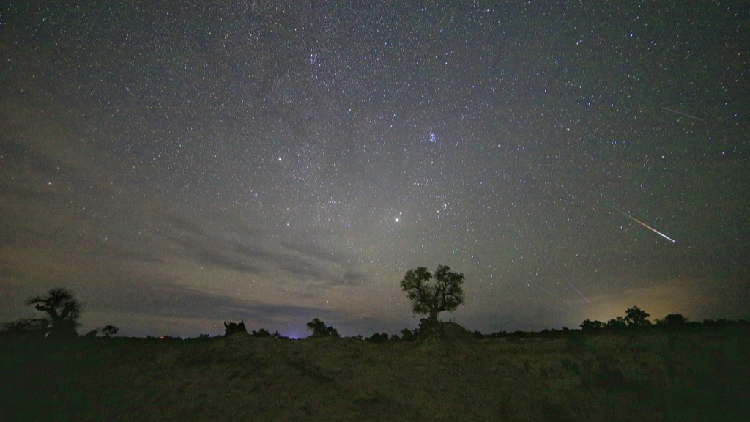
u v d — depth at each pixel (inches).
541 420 519.2
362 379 608.4
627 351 1143.0
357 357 708.7
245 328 873.5
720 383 682.2
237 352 652.1
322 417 467.5
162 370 617.0
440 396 592.7
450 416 514.0
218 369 603.2
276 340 724.0
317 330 1210.6
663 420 507.5
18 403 484.4
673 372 812.0
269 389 536.7
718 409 550.3
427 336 885.8
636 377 793.6
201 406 482.0
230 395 516.4
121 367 642.8
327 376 589.0
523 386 707.4
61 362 675.4
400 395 571.2
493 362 807.7
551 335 1909.4
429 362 751.7
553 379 800.3
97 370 628.1
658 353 1047.6
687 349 1004.6
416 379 655.1
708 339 1159.6
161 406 482.6
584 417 526.3
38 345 810.8
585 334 1760.6
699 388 675.4
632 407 573.3
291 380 564.4
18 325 965.2
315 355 671.8
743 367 775.7
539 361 1040.2
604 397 639.1
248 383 552.1
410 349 845.8
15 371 613.3
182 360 649.0
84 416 447.2
